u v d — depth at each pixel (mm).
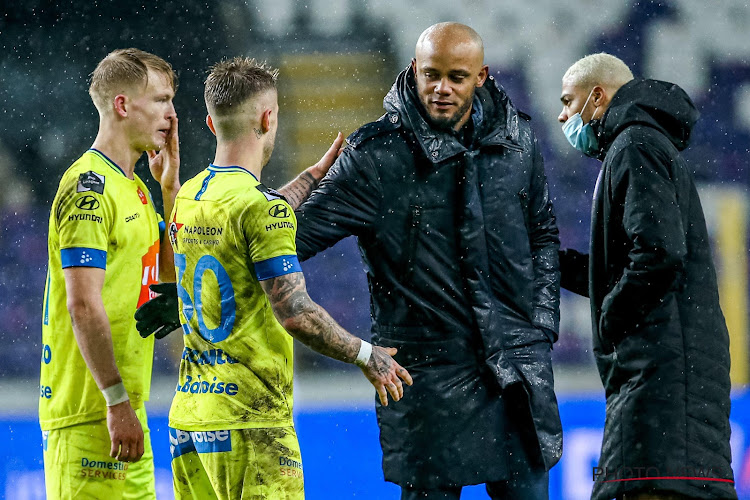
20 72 44031
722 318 12211
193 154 44094
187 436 10281
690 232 12133
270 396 10094
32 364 39312
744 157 43531
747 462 20938
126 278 11148
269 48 46000
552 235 13039
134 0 44625
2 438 25375
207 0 44812
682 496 11742
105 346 10500
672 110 12164
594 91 13000
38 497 18625
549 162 42906
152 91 11227
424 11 45750
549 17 44594
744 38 44031
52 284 11016
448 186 12070
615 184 12000
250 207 9906
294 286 9867
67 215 10633
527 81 44594
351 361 10266
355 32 46031
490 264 12203
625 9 44469
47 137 43750
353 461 21625
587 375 37625
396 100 12242
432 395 12055
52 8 44125
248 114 10281
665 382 11703
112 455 10570
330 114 46156
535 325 12477
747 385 37906
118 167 11188
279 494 9977
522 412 12250
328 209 11984
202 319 10188
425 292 12102
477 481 12016
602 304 12234
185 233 10312
